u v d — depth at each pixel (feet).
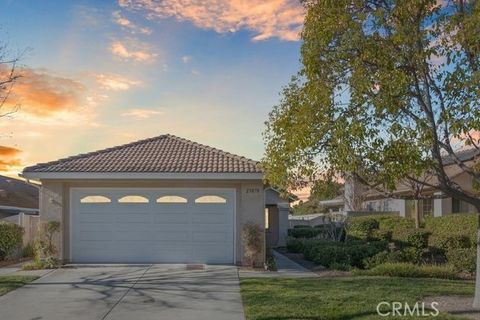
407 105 30.68
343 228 79.41
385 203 100.94
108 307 36.42
